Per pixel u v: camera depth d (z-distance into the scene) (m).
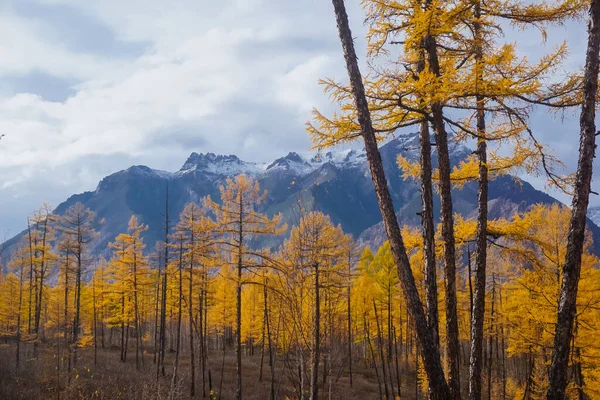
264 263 14.61
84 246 26.09
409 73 6.73
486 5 6.76
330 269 14.87
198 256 19.52
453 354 6.70
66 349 20.11
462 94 5.96
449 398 4.77
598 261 12.35
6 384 17.53
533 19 6.64
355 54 5.59
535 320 11.91
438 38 6.93
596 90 5.86
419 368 21.23
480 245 8.52
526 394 15.32
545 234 10.95
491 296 18.86
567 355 5.62
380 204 5.28
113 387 18.30
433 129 7.00
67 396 15.68
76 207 25.67
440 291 16.98
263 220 16.00
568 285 5.72
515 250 8.68
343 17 5.66
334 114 6.11
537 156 7.29
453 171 8.96
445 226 7.02
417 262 16.41
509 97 6.14
